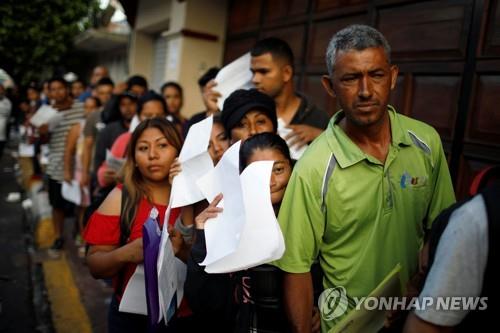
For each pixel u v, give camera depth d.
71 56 13.63
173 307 1.44
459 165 2.13
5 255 3.98
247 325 1.34
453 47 2.20
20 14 11.96
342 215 1.26
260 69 2.02
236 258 1.10
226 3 4.99
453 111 2.18
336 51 1.23
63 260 3.89
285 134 1.92
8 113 6.92
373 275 1.28
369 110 1.21
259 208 1.09
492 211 0.84
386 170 1.27
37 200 5.77
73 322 2.81
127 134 2.71
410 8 2.49
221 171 1.28
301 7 3.62
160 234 1.31
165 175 1.62
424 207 1.33
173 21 5.11
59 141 3.99
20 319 2.88
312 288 1.32
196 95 4.99
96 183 3.39
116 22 14.23
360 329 1.25
